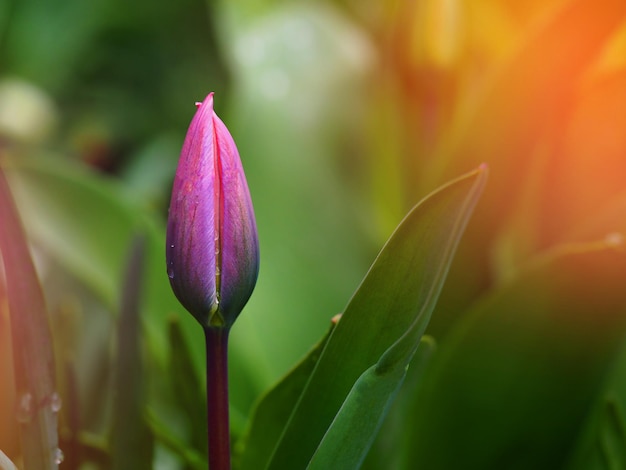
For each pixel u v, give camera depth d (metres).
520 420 0.51
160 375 0.58
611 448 0.46
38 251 0.64
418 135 0.64
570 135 0.60
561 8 0.50
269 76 0.70
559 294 0.49
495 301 0.49
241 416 0.54
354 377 0.38
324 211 0.65
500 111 0.54
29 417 0.38
